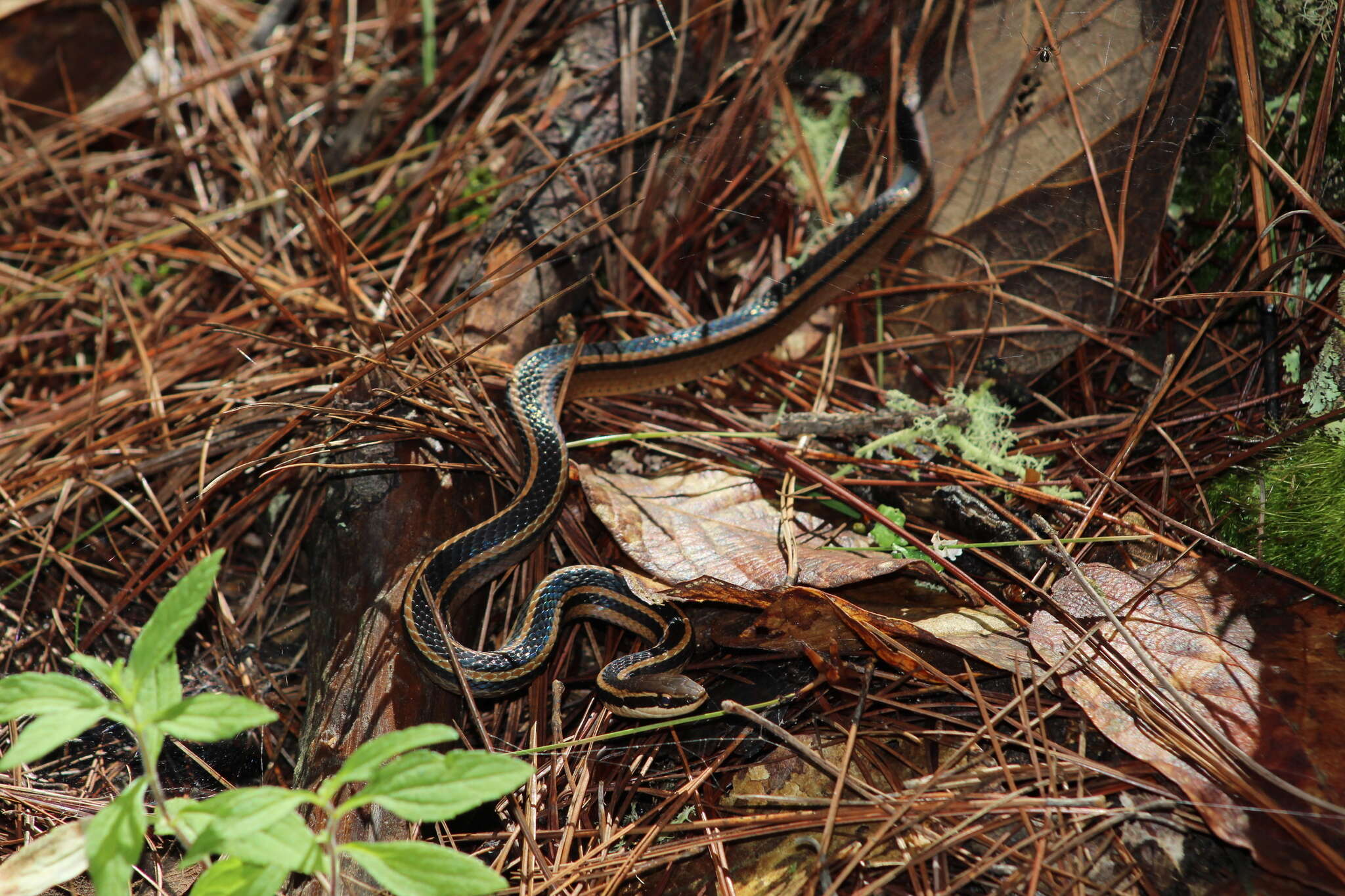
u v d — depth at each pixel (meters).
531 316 1.70
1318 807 1.56
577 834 1.60
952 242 1.68
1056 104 1.65
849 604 1.60
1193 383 1.67
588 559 1.66
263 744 1.64
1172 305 1.67
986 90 1.66
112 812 1.54
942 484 1.65
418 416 1.67
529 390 1.67
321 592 1.65
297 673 1.65
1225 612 1.60
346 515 1.65
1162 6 1.63
